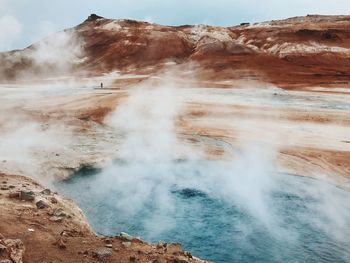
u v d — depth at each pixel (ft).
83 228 35.83
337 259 39.52
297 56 277.44
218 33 369.50
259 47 321.93
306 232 44.91
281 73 216.54
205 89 159.84
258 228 45.91
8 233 30.53
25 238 30.09
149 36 351.05
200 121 98.78
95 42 361.71
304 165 65.62
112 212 50.72
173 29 392.88
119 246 30.99
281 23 408.26
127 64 306.35
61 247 29.27
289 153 71.51
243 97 135.13
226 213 49.96
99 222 48.14
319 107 114.73
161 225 47.16
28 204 38.96
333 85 170.60
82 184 60.03
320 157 68.64
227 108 113.09
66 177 61.57
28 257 27.17
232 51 299.79
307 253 40.63
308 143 76.89
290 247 41.81
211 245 42.50
